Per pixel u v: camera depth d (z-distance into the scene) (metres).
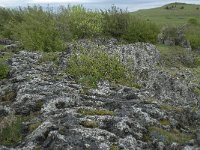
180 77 20.92
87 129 10.57
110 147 9.92
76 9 31.64
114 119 11.31
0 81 16.33
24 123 11.79
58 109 12.53
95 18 30.08
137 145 10.36
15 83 15.41
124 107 12.71
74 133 10.34
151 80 18.22
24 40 25.20
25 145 10.30
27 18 30.41
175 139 10.97
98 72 17.69
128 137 10.50
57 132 10.29
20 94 13.99
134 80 18.19
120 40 30.16
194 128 12.41
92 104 13.08
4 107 12.97
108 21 31.05
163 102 15.80
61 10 31.88
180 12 94.31
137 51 23.62
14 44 26.25
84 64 18.75
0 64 18.09
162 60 26.64
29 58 20.86
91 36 28.78
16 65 19.17
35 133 10.66
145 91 16.28
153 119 11.91
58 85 15.04
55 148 9.78
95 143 9.97
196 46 35.03
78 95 13.86
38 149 10.00
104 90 15.34
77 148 9.76
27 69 18.22
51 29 26.06
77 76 17.67
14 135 11.01
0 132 11.22
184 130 11.95
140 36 31.38
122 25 30.94
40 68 18.56
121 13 31.59
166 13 94.00
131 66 19.91
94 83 16.62
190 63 28.23
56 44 24.22
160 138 10.88
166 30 32.84
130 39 30.56
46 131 10.62
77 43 23.84
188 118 12.95
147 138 10.91
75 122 11.09
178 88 17.72
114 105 12.97
